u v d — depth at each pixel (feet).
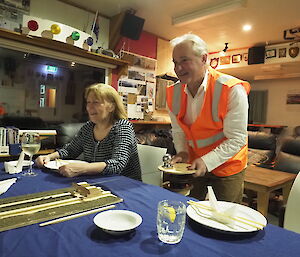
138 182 3.76
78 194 3.05
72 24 9.95
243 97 4.44
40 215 2.41
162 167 3.98
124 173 5.10
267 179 7.59
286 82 19.13
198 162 4.08
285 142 10.26
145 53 12.85
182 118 5.35
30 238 2.01
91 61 10.21
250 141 13.46
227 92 4.43
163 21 11.37
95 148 5.01
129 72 12.19
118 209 2.69
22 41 8.04
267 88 20.20
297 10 9.62
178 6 9.81
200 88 4.70
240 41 13.92
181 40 4.32
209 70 4.92
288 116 19.06
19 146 7.29
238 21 10.89
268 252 1.94
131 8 10.19
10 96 8.42
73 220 2.37
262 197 7.09
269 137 13.03
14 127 7.93
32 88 8.93
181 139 5.56
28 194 3.02
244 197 9.23
